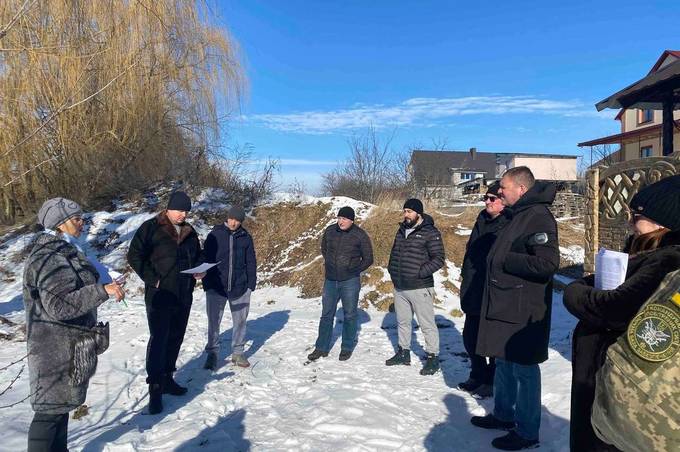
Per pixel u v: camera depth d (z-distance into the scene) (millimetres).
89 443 3793
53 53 10492
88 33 11758
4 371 5590
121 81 12609
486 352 3850
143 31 13117
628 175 5535
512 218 3910
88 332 3184
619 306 2057
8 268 11328
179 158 15414
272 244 12789
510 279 3734
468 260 5074
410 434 4109
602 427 1914
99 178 14133
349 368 5875
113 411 4523
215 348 5777
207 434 4062
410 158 24547
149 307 4535
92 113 12766
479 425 4223
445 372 5688
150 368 4445
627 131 26656
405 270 5617
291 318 8711
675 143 20828
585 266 6148
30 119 10898
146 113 13625
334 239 6191
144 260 4500
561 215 16906
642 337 1757
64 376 3045
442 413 4520
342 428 4176
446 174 27297
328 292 6227
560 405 4434
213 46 15445
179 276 4684
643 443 1742
